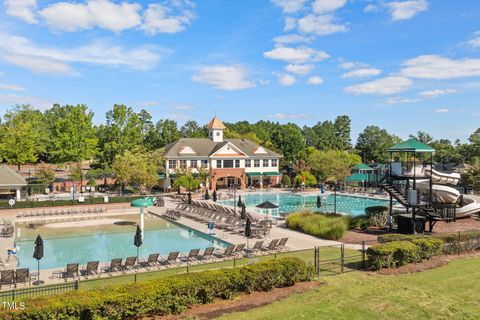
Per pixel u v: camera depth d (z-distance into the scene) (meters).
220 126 75.81
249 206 49.44
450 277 18.12
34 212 41.22
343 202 54.41
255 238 28.78
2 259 24.09
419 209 29.09
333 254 22.97
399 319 13.56
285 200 56.66
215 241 29.20
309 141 151.12
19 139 69.31
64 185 63.62
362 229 31.39
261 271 16.05
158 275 19.50
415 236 22.98
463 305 14.81
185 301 14.21
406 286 16.89
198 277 14.85
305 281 17.39
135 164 56.72
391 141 124.75
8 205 42.09
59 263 23.30
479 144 93.81
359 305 14.75
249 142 79.12
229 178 71.31
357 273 18.77
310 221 31.30
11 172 48.88
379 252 19.20
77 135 70.44
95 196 53.47
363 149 118.81
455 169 78.31
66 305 12.23
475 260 21.06
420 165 33.66
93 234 32.00
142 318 13.52
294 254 23.22
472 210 34.88
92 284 18.02
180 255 24.14
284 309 14.35
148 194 58.38
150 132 101.62
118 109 74.88
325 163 72.75
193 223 35.41
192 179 61.22
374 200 55.56
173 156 66.94
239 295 15.67
